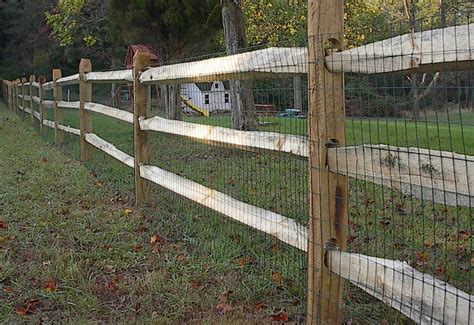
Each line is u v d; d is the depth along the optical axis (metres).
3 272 3.48
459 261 3.52
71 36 19.19
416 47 1.93
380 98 2.56
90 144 8.08
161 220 4.72
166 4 12.01
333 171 2.42
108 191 6.02
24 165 7.84
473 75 2.06
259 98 4.39
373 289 2.25
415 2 16.50
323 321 2.55
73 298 3.12
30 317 2.93
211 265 3.61
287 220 3.03
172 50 12.76
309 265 2.60
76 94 20.17
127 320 2.88
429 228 4.15
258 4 18.00
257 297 3.13
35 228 4.52
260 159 5.10
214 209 3.85
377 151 2.15
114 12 12.53
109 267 3.64
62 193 5.90
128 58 20.12
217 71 3.55
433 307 1.97
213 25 12.34
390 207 4.81
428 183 1.93
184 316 2.93
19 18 35.28
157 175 5.00
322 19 2.39
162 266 3.64
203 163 5.97
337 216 2.48
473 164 1.76
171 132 4.65
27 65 34.16
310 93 2.48
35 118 14.30
